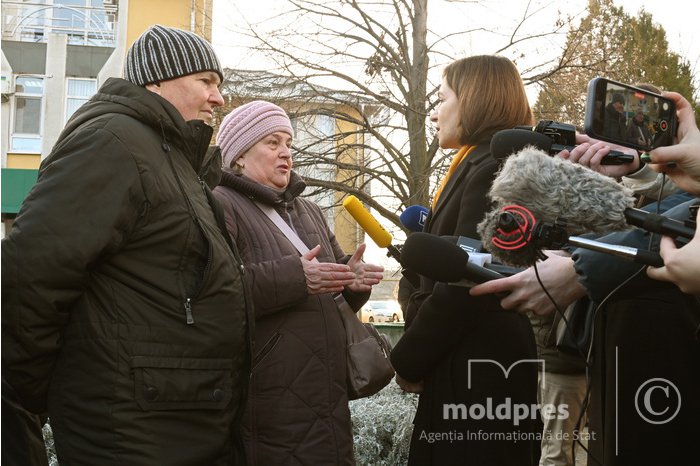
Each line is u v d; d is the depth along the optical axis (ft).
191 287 8.93
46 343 8.30
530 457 9.95
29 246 8.14
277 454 10.69
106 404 8.37
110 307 8.57
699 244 5.77
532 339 10.12
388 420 19.16
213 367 8.90
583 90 48.32
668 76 62.59
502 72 10.77
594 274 7.27
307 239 12.34
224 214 10.51
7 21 81.30
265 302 10.88
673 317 7.38
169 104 9.40
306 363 11.07
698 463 7.38
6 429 8.52
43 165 8.78
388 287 79.20
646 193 8.55
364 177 51.65
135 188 8.66
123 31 77.00
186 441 8.63
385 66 48.52
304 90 49.57
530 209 6.48
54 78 78.38
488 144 10.37
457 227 9.80
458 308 9.43
